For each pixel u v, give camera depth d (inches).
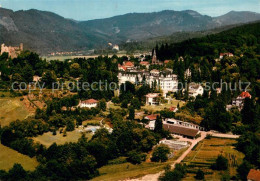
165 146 7839.6
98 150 7588.6
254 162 7071.9
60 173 6884.8
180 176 6555.1
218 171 6811.0
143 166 7455.7
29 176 6688.0
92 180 6865.2
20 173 6609.3
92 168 7150.6
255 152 7135.8
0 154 7755.9
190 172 6835.6
